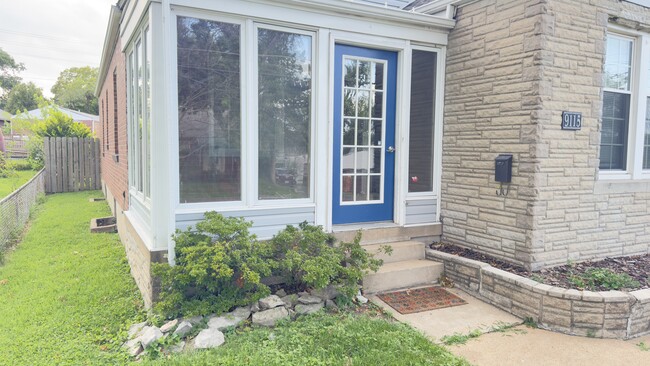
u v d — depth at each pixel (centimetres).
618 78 486
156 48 353
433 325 356
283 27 407
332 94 437
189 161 373
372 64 475
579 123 431
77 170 1338
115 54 702
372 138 483
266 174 411
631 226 496
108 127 944
